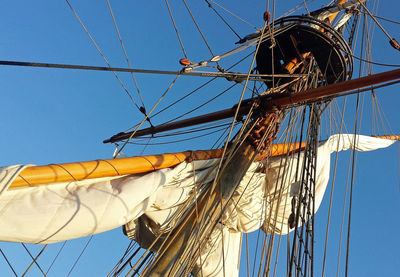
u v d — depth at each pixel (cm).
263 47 1261
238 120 1064
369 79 927
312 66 1317
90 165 727
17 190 646
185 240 846
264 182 1111
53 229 644
